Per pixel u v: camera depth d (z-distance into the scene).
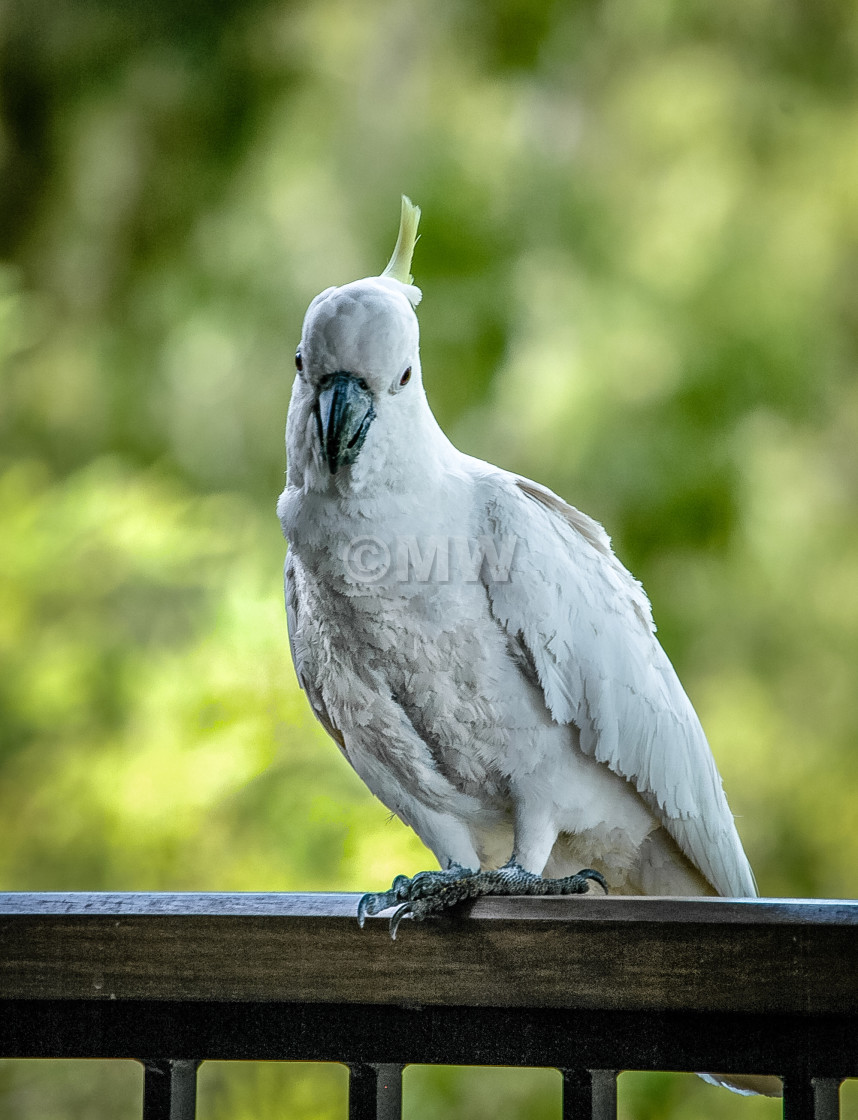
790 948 3.39
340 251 14.14
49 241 14.84
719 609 13.46
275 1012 3.61
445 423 13.70
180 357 14.44
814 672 13.65
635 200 14.01
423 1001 3.52
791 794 13.35
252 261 14.37
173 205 14.81
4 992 3.66
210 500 12.77
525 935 3.51
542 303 13.82
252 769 9.09
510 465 13.44
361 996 3.54
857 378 14.08
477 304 13.74
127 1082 10.41
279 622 9.13
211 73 14.65
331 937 3.58
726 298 13.43
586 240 13.95
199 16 14.62
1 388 14.14
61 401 14.48
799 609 13.65
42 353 14.55
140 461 14.37
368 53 14.85
